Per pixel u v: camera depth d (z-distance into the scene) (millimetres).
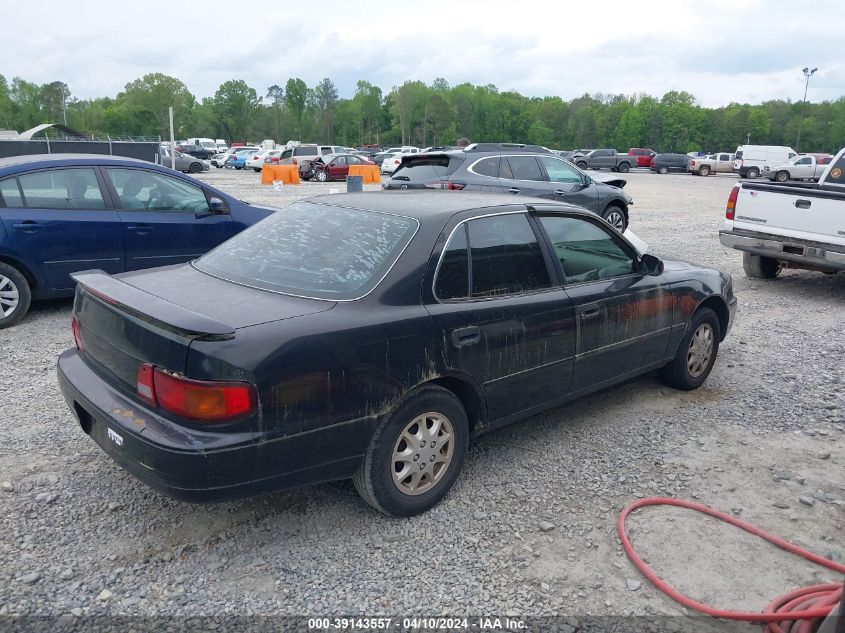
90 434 3490
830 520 3717
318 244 3795
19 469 4004
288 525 3551
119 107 137625
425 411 3551
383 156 51219
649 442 4605
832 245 8258
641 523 3646
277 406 3004
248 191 25406
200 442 2885
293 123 145750
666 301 4969
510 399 4023
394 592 3064
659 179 41656
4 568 3133
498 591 3096
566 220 4445
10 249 6578
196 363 2893
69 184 6996
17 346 6246
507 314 3863
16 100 135000
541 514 3717
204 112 139625
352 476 3438
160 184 7570
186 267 4059
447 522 3617
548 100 154000
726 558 3369
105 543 3352
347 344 3203
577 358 4344
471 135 144500
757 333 7203
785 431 4812
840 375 5930
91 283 3523
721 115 131625
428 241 3646
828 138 132875
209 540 3402
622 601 3053
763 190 8898
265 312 3203
